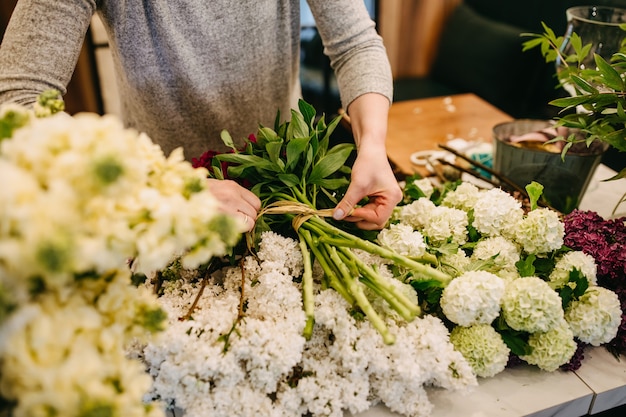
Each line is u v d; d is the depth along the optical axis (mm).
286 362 725
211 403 741
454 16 2994
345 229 950
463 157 1276
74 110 2902
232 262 882
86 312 530
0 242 444
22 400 476
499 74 2590
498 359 810
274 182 984
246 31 1155
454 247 918
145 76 1142
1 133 544
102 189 463
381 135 1019
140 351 785
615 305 858
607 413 1036
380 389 779
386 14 3291
